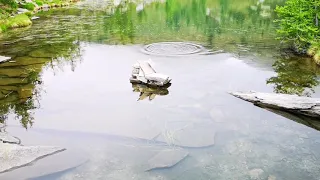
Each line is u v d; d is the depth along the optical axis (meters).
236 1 58.62
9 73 17.34
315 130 11.09
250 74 16.83
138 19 37.84
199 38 26.28
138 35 27.75
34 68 18.33
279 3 53.69
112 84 15.61
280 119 11.83
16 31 29.44
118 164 9.15
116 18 38.00
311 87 14.91
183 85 15.26
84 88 15.12
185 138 10.36
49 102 13.47
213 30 30.03
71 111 12.55
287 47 22.56
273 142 10.23
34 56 20.95
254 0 59.28
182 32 29.17
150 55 20.83
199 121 11.52
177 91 14.51
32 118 11.96
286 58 19.78
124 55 21.03
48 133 10.86
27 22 32.44
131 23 34.62
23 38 26.36
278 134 10.73
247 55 20.56
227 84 15.33
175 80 15.95
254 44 23.70
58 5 48.78
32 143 10.26
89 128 11.10
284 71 17.23
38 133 10.85
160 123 11.39
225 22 35.22
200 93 14.21
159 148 9.85
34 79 16.45
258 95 13.27
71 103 13.35
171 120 11.61
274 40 25.00
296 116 12.14
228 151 9.70
